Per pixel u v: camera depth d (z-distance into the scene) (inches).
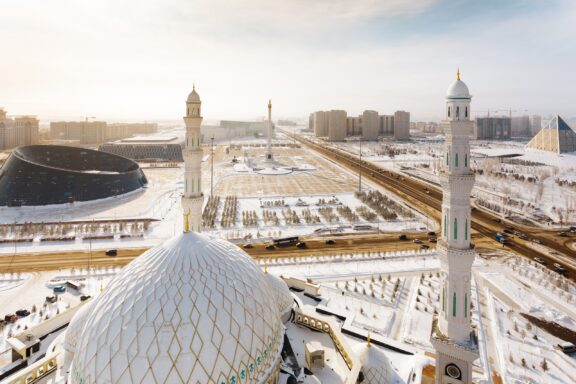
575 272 3331.7
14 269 3243.1
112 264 3388.3
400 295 2869.1
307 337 1573.6
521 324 2468.0
